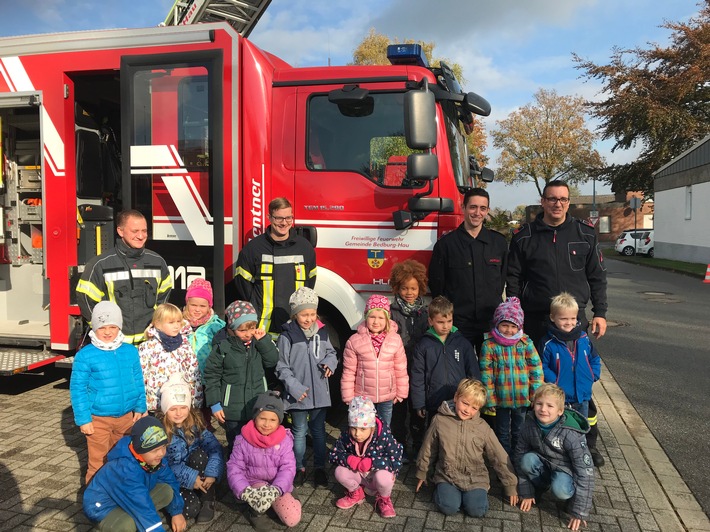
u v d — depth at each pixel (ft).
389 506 10.94
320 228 15.25
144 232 13.25
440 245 13.92
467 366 12.86
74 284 16.40
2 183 18.76
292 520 10.35
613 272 65.51
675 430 15.72
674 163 84.28
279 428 10.91
